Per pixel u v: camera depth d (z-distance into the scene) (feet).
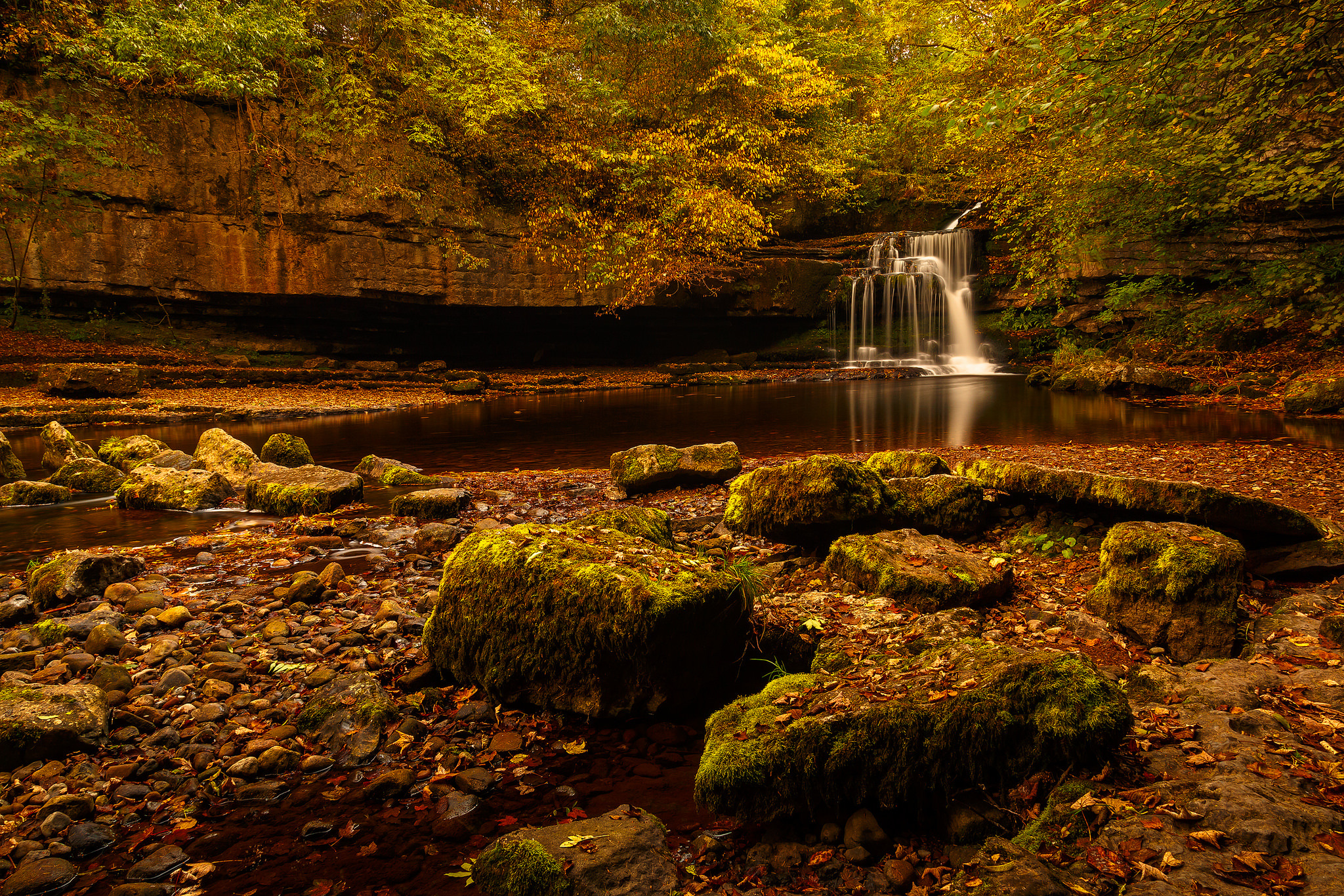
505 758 9.96
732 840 8.05
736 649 11.91
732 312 91.30
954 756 8.16
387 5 71.36
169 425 48.29
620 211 78.54
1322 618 12.11
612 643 10.47
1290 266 60.59
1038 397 60.49
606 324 93.25
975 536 17.04
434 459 35.68
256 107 67.05
